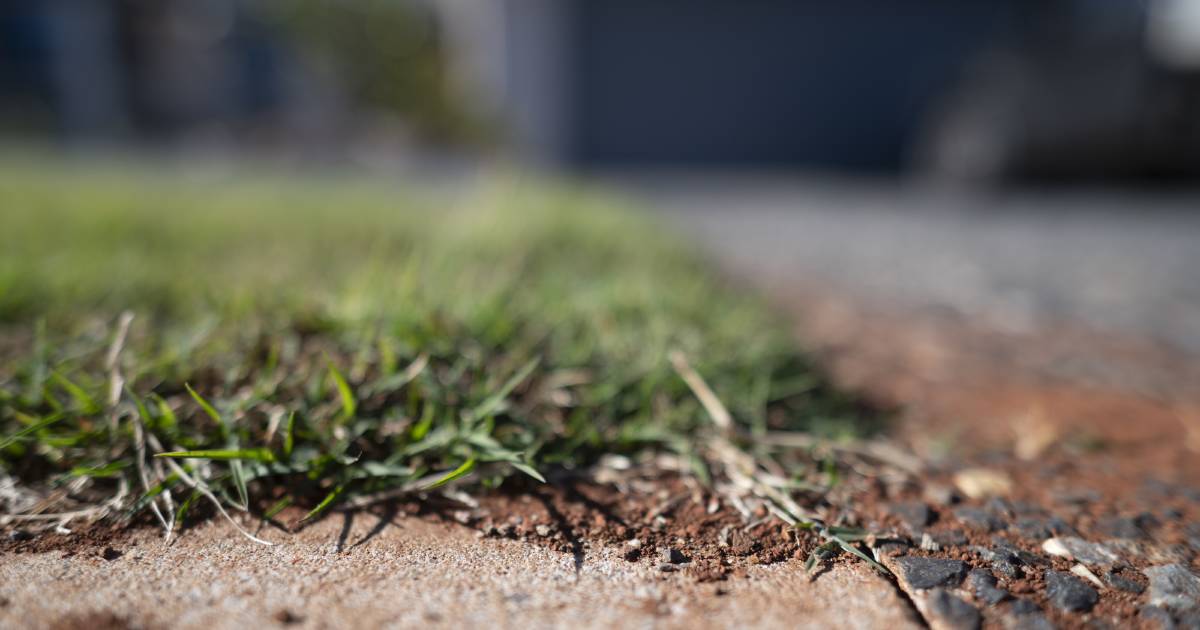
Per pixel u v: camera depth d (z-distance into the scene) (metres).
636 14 2.61
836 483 0.32
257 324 0.37
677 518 0.30
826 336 0.55
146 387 0.33
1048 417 0.40
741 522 0.30
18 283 0.46
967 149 1.88
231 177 1.72
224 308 0.40
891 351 0.51
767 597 0.26
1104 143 1.70
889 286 0.78
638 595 0.26
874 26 2.66
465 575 0.27
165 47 4.55
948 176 1.96
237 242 0.75
